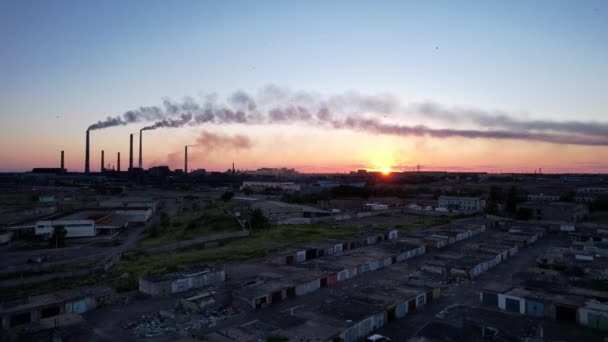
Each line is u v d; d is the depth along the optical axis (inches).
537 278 1797.5
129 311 1537.9
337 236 3122.5
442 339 1099.9
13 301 1497.3
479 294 1738.4
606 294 1523.1
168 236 3376.0
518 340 1094.4
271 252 2566.4
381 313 1384.1
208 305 1545.3
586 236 3009.4
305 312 1370.6
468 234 3189.0
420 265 2258.9
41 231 3309.5
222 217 3978.8
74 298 1531.7
